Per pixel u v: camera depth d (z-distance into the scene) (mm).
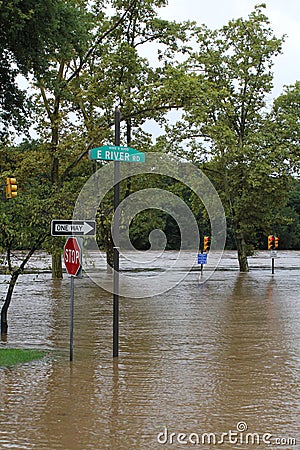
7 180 19938
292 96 41344
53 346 14430
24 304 23922
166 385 10469
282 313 20953
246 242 44938
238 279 37031
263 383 10703
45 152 34469
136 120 35594
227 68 41562
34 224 16312
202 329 17188
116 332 12891
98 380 10781
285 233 88625
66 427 8055
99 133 33875
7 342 15070
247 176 39844
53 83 22688
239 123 42312
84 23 23312
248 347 14312
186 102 33000
